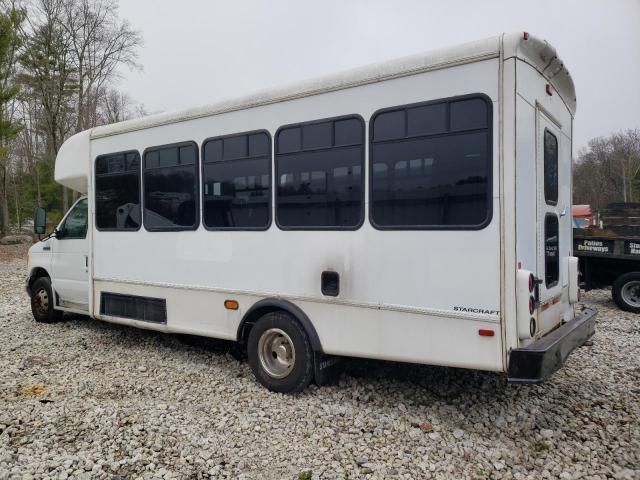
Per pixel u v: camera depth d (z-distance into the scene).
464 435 3.75
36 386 4.75
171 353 5.89
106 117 34.06
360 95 4.05
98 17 28.25
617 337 6.81
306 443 3.66
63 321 7.67
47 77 27.44
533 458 3.47
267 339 4.67
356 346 4.11
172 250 5.41
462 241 3.58
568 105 4.79
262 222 4.66
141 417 4.01
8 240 25.19
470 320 3.56
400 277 3.86
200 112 5.12
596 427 3.94
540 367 3.37
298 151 4.42
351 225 4.11
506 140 3.42
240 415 4.09
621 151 48.88
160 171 5.53
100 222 6.22
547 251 4.10
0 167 29.50
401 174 3.86
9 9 19.83
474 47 3.53
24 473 3.15
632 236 8.92
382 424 3.93
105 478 3.13
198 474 3.21
